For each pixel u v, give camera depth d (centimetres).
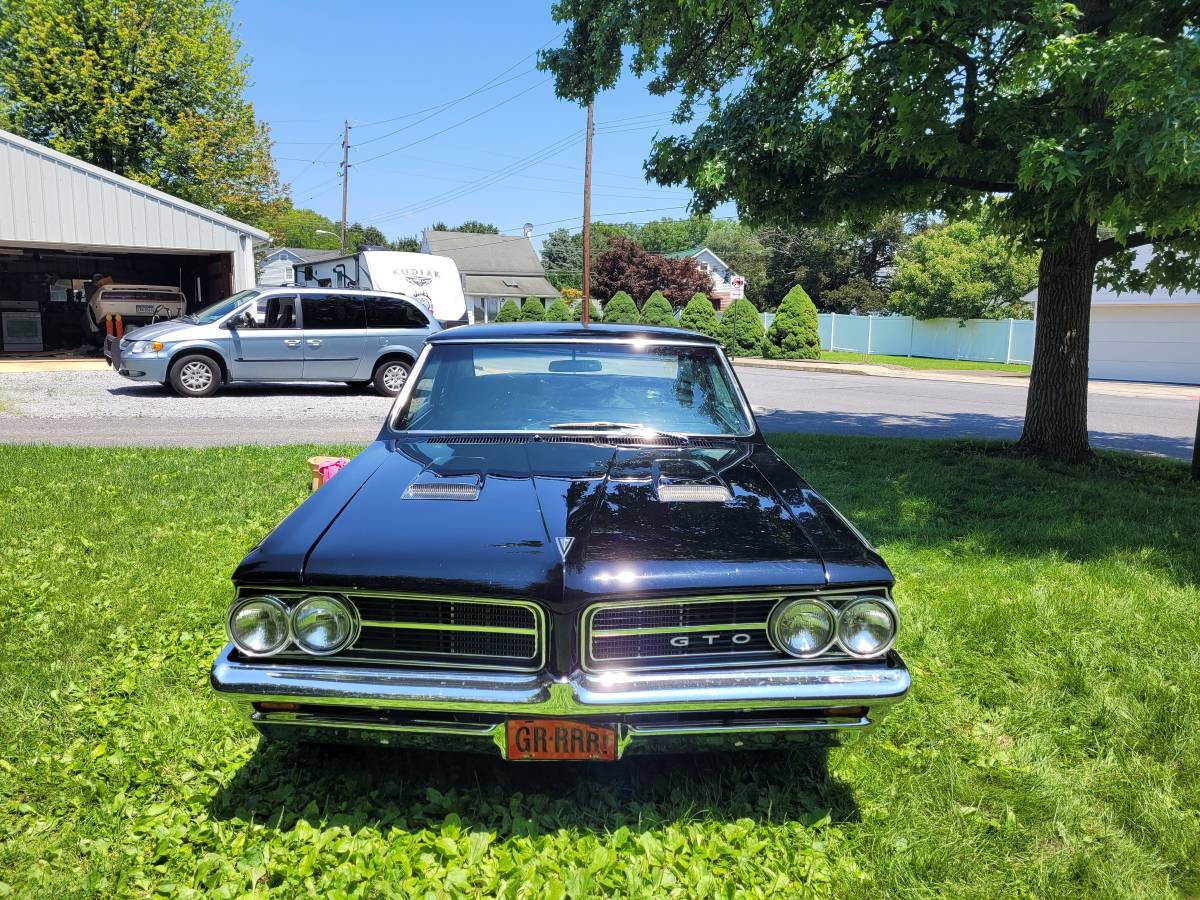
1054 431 866
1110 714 325
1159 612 425
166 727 303
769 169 732
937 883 236
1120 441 1137
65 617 398
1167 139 484
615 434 360
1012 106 650
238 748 291
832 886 234
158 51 2620
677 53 918
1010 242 777
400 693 228
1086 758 302
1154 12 600
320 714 237
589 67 957
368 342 1284
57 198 1603
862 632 240
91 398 1198
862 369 2427
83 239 1639
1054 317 856
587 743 233
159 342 1198
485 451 338
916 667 368
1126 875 238
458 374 387
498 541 246
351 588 231
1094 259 841
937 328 3231
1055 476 767
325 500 282
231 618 234
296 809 259
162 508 589
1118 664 364
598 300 5078
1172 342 2350
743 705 230
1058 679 356
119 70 2620
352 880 226
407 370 1320
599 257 5097
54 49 2512
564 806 262
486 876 230
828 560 245
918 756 297
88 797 261
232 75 2834
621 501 280
